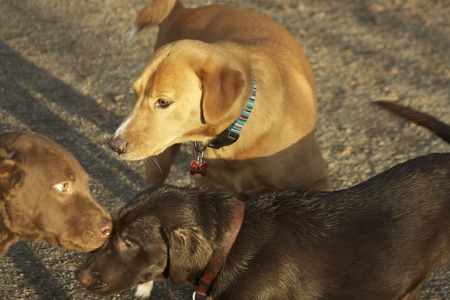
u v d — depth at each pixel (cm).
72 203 406
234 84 452
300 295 411
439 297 480
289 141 497
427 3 1195
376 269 418
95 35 1009
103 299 479
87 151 688
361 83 872
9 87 823
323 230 419
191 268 396
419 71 915
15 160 395
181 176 650
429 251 431
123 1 1162
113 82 854
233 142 484
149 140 466
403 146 711
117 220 403
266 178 505
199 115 468
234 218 408
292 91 511
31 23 1047
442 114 785
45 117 755
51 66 892
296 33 1045
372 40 1024
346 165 676
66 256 524
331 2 1196
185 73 455
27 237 419
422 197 434
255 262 404
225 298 406
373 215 427
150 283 480
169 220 394
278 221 420
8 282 491
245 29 571
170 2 641
